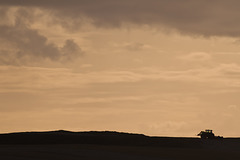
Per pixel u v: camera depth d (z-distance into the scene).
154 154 168.12
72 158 150.12
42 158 147.88
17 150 167.50
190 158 162.75
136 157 158.88
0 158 145.12
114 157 156.62
